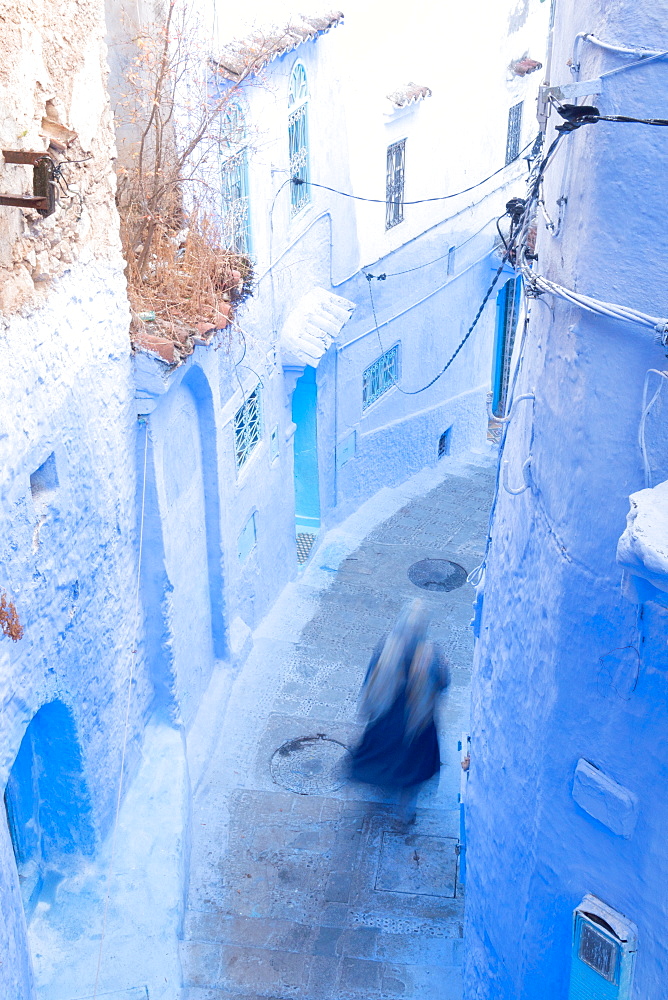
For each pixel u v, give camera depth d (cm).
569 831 481
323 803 942
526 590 521
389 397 1576
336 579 1358
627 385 407
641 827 436
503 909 564
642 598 370
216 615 1055
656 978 437
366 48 1277
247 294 961
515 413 593
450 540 1488
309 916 813
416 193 1491
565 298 424
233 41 956
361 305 1416
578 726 461
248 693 1093
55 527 643
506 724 555
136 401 785
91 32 655
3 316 548
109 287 716
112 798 798
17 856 744
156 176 827
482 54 1567
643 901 443
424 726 925
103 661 754
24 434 580
